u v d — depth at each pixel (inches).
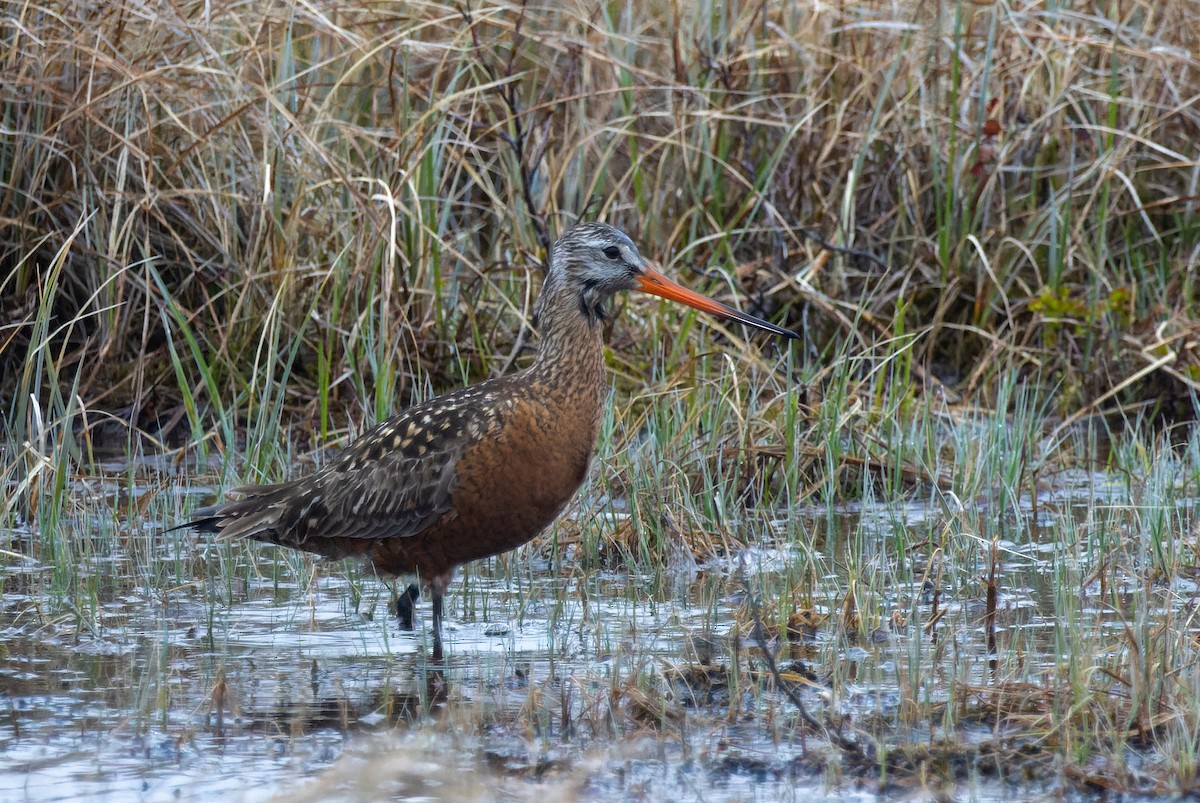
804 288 598.2
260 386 570.9
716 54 663.1
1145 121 663.1
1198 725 288.7
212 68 573.0
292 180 586.2
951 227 629.9
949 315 631.2
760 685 328.5
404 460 372.8
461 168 638.5
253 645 368.5
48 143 562.6
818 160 647.8
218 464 533.0
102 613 391.2
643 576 430.9
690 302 403.9
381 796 275.4
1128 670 321.4
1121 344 602.9
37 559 436.5
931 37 661.9
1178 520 449.4
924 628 374.6
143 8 568.1
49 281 474.6
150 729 309.3
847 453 523.8
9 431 473.4
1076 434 574.6
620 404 552.4
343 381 569.0
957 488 498.3
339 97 627.5
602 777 286.5
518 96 652.1
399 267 570.9
